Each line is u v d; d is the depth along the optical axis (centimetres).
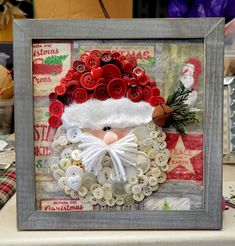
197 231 54
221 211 55
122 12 117
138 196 55
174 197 56
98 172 55
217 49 54
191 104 55
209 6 112
